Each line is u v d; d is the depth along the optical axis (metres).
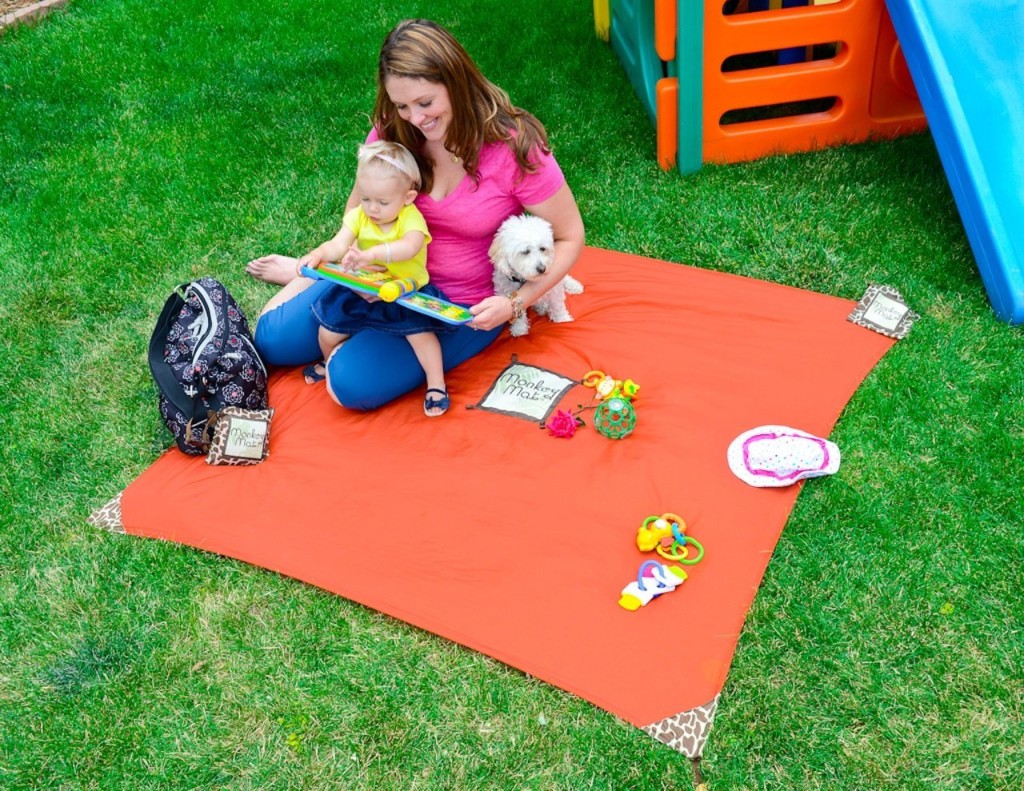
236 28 6.48
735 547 2.73
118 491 3.24
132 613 2.80
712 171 4.49
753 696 2.40
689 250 4.04
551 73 5.53
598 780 2.27
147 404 3.58
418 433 3.26
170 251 4.44
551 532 2.84
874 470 2.95
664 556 2.69
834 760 2.26
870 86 4.37
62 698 2.60
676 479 2.95
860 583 2.63
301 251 4.36
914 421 3.10
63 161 5.21
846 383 3.26
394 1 6.61
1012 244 3.46
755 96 4.34
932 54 3.63
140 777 2.40
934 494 2.85
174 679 2.62
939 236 3.90
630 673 2.44
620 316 3.67
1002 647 2.44
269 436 3.34
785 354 3.40
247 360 3.36
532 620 2.59
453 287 3.29
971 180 3.52
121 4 6.98
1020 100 3.65
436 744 2.39
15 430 3.52
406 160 2.90
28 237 4.62
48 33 6.67
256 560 2.88
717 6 4.04
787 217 4.11
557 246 3.24
